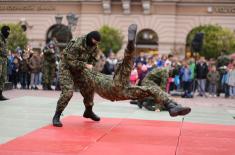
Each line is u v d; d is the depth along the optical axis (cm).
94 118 988
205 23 4481
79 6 4638
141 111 1277
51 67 2286
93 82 883
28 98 1567
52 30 4700
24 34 3984
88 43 883
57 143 711
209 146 736
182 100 2067
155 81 1277
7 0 4694
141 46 4656
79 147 684
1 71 1402
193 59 2467
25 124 913
